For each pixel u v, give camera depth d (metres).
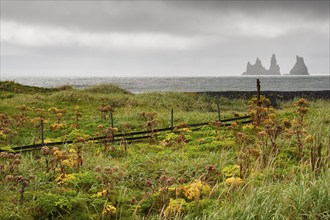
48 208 8.72
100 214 8.86
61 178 10.27
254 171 11.09
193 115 23.27
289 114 21.61
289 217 8.32
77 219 8.65
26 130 18.45
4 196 9.42
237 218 8.17
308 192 8.96
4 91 35.09
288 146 13.98
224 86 102.56
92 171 11.45
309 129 16.30
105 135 16.56
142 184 10.98
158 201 9.51
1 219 8.25
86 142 15.09
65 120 21.31
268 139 14.55
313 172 10.55
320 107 27.33
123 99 30.30
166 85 114.38
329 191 8.86
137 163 12.48
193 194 9.14
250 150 11.52
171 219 8.62
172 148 14.88
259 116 17.84
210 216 8.23
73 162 11.34
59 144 15.35
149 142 16.30
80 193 9.44
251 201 8.69
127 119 21.19
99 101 29.45
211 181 11.07
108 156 13.69
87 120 21.30
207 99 35.09
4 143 15.95
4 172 11.10
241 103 35.12
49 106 26.53
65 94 30.61
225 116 22.77
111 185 10.38
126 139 16.36
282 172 11.32
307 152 13.41
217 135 16.81
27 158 12.62
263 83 126.12
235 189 9.84
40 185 10.30
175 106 29.72
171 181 9.01
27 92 36.12
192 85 113.44
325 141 13.87
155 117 21.55
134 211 8.82
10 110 23.77
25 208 8.78
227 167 11.20
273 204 8.69
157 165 12.24
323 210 8.55
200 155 13.55
